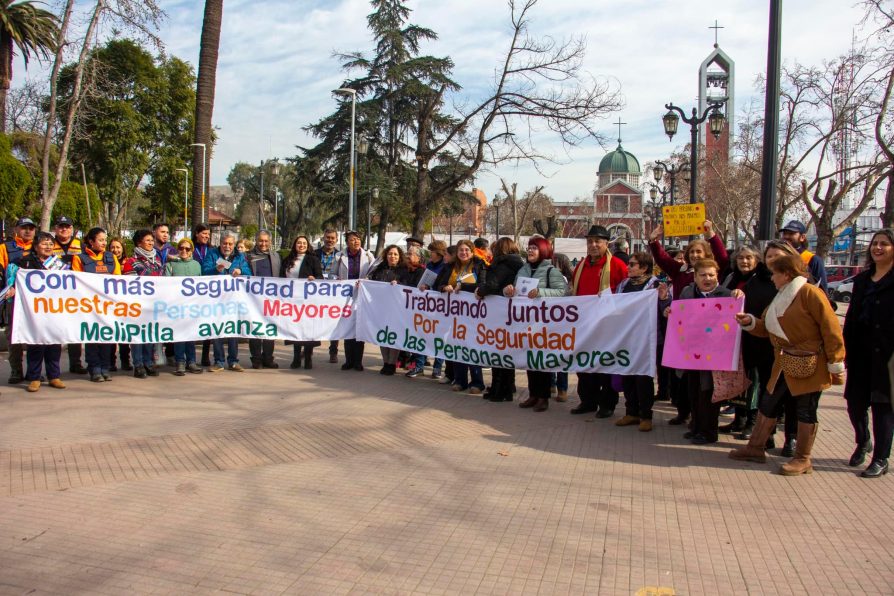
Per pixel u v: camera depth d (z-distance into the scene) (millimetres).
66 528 4227
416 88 36219
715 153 34812
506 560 3906
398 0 38156
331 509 4613
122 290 8562
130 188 46062
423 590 3561
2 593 3438
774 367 5621
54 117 16359
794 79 21922
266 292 9445
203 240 9844
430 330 8766
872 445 6320
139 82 43281
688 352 6211
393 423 6836
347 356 9828
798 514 4633
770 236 8922
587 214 89000
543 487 5102
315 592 3523
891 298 5340
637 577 3727
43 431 6230
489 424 6988
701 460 5832
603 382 7391
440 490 5012
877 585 3662
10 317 8062
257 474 5262
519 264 8094
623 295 7004
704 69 68938
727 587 3631
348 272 10258
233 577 3658
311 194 41969
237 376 9109
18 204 22875
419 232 29234
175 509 4555
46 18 21531
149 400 7543
